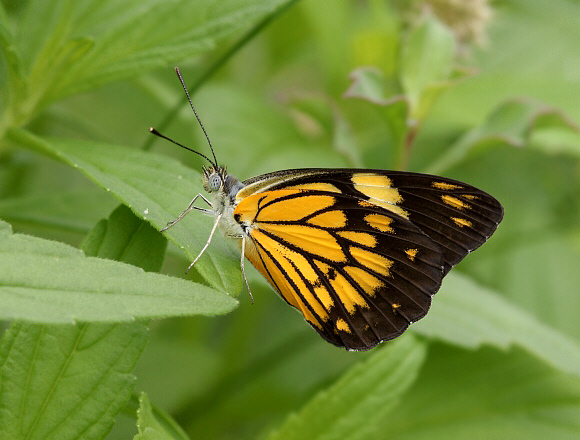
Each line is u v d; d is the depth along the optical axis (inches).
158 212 13.7
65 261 13.1
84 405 13.4
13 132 13.9
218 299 13.2
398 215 14.2
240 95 15.6
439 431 14.9
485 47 16.3
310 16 16.0
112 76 14.1
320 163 15.4
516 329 14.9
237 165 15.2
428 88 15.1
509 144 15.1
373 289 14.3
